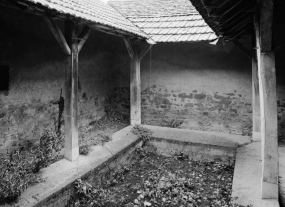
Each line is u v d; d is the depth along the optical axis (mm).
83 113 8141
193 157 7258
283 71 7164
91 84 8453
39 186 4410
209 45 8102
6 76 5473
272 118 4023
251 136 7457
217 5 3740
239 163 5742
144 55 8609
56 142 5301
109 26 5758
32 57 6059
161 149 7609
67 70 5523
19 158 4934
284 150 6402
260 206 4020
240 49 7254
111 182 5797
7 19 5371
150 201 5070
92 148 6285
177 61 8570
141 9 9852
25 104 5984
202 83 8336
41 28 6211
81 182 4859
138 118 8633
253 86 6996
